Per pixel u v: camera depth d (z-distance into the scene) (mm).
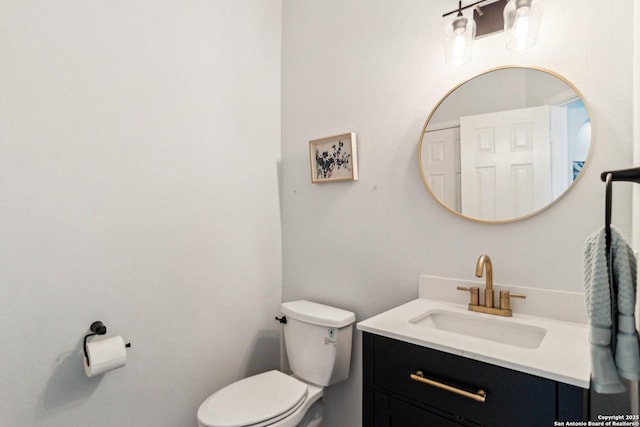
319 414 1542
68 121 1192
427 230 1402
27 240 1104
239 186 1770
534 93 1146
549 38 1124
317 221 1809
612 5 1019
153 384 1408
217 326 1651
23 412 1089
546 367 758
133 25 1368
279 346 1961
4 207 1062
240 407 1260
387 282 1528
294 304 1719
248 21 1829
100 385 1257
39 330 1124
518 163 1176
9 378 1065
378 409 1049
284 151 1985
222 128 1693
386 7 1539
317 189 1811
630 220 979
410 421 972
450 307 1266
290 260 1945
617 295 596
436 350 918
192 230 1558
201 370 1581
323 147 1759
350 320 1528
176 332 1489
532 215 1148
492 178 1229
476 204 1261
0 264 1053
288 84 1967
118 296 1312
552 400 737
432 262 1388
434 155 1364
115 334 1301
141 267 1380
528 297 1151
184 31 1544
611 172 616
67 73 1190
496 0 1217
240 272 1764
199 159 1591
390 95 1520
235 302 1736
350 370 1628
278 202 1979
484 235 1256
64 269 1180
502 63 1213
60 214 1173
